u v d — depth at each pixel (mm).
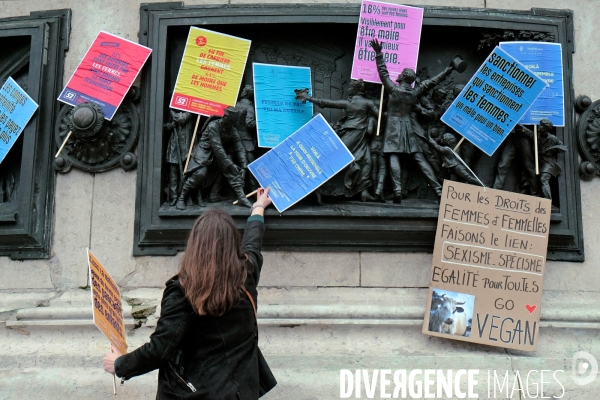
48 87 4816
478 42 4855
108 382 4246
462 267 4340
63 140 4738
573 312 4430
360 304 4398
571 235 4551
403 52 4676
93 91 4684
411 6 4734
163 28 4742
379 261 4508
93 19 4895
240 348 3055
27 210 4621
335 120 4777
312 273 4488
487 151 4598
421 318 4375
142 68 4746
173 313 2986
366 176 4570
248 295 3129
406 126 4582
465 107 4629
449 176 4621
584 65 4871
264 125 4586
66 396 4230
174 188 4590
